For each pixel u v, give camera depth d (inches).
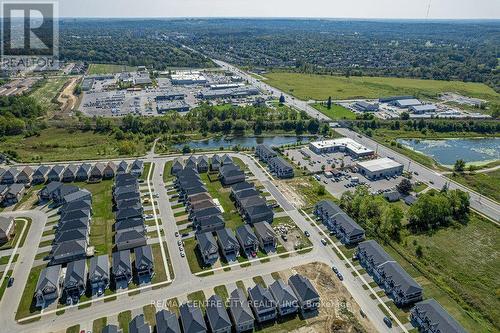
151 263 4434.1
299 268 4537.4
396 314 3875.5
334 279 4350.4
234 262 4630.9
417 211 5462.6
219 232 4977.9
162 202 6003.9
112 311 3880.4
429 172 7377.0
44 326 3698.3
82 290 4126.5
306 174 7101.4
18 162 7401.6
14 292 4121.6
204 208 5511.8
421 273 4483.3
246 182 6353.3
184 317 3651.6
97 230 5255.9
